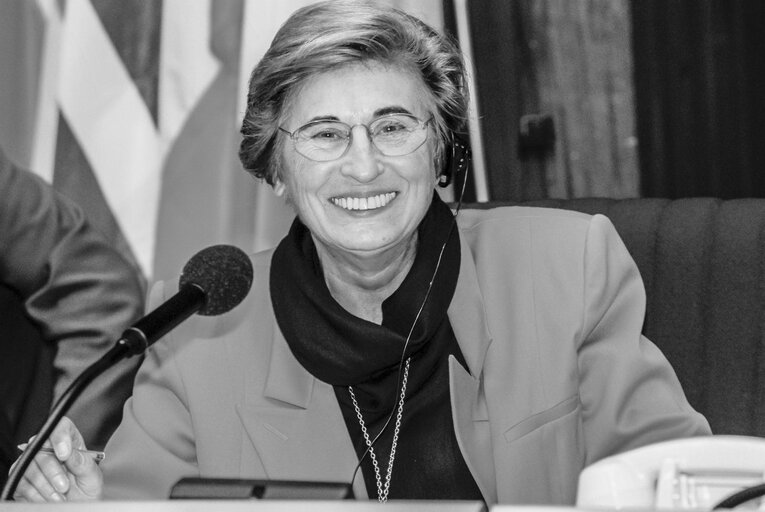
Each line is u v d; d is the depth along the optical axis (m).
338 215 3.42
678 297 4.16
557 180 5.51
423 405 3.56
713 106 5.32
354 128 3.32
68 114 5.41
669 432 3.39
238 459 3.55
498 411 3.51
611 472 2.32
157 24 5.45
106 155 5.45
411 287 3.58
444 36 3.50
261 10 5.38
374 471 3.52
